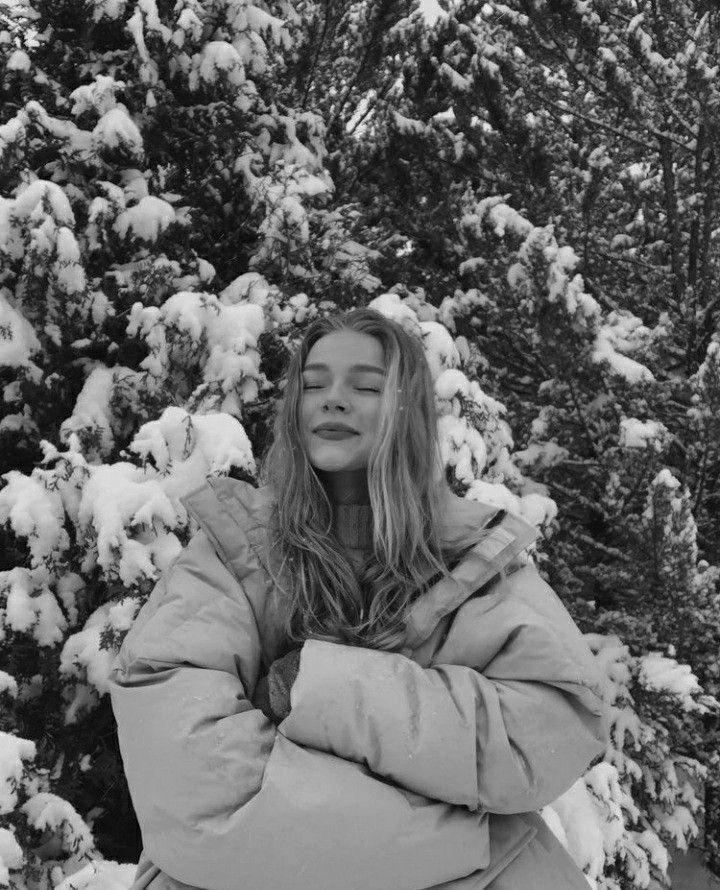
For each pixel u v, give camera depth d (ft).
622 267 16.61
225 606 2.83
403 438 3.05
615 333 13.88
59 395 8.68
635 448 11.96
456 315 14.19
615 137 16.79
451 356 8.93
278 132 12.05
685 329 15.17
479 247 13.87
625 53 14.48
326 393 3.09
